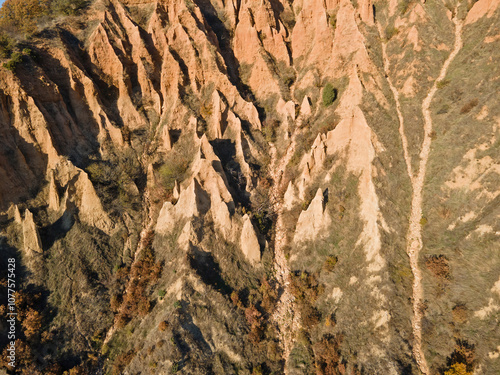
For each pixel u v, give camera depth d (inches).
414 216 1295.5
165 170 1622.8
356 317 1163.3
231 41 2003.0
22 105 1453.0
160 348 1168.2
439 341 1027.9
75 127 1598.2
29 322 1205.7
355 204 1365.7
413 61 1571.1
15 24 1649.9
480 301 1020.5
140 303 1304.1
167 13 1953.7
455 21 1632.6
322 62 1809.8
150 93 1798.7
